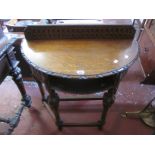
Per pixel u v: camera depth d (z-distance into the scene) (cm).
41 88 158
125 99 179
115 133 148
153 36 181
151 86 195
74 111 168
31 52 113
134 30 119
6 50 121
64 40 124
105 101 121
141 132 149
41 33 121
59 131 151
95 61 105
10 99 181
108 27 118
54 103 123
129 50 113
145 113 161
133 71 215
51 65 103
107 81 114
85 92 113
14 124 143
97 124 148
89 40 123
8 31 174
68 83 114
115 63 104
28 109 170
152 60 184
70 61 106
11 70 135
